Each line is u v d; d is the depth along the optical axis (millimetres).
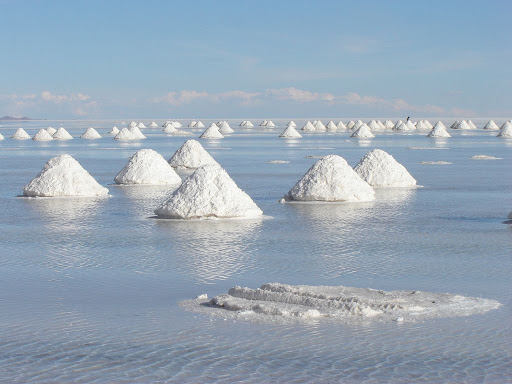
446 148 55438
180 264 13000
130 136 75562
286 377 7312
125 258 13602
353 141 68625
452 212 19906
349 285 11289
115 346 8289
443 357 7844
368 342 8320
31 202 22703
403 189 26000
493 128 110188
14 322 9305
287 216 19078
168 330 8875
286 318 9312
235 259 13422
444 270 12375
